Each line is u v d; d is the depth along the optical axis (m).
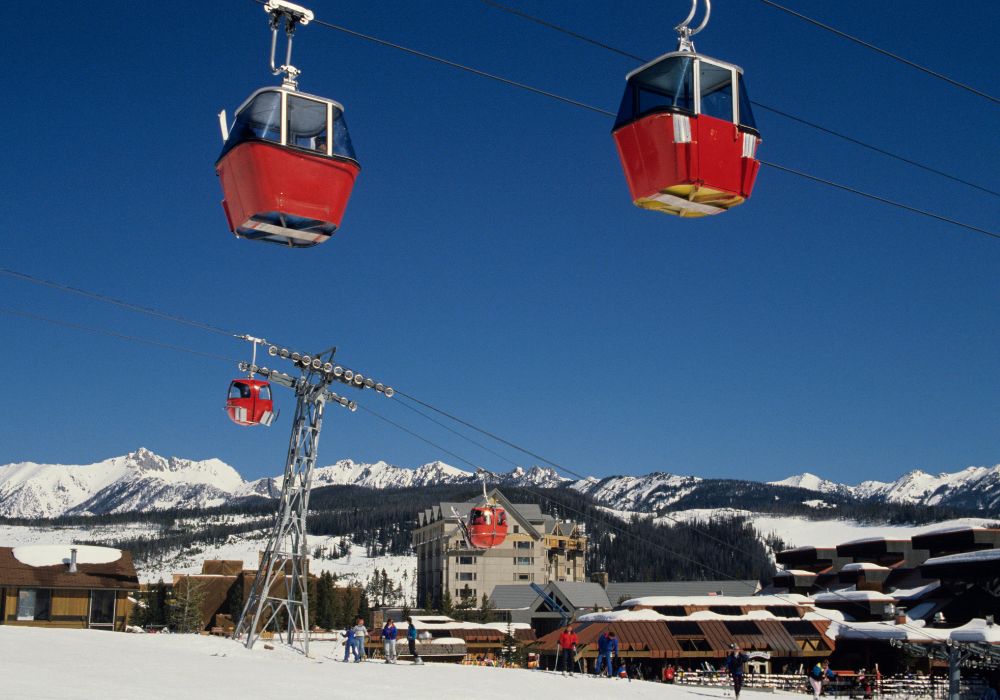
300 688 31.16
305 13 15.91
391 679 37.22
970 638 52.41
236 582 101.62
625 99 16.50
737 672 42.81
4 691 22.56
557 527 177.50
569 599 121.75
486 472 64.44
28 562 74.06
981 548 92.25
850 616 80.31
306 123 16.06
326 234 16.72
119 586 74.88
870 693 60.50
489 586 164.88
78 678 27.44
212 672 33.72
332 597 117.19
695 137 15.71
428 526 177.12
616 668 67.19
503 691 35.38
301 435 52.16
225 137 16.33
